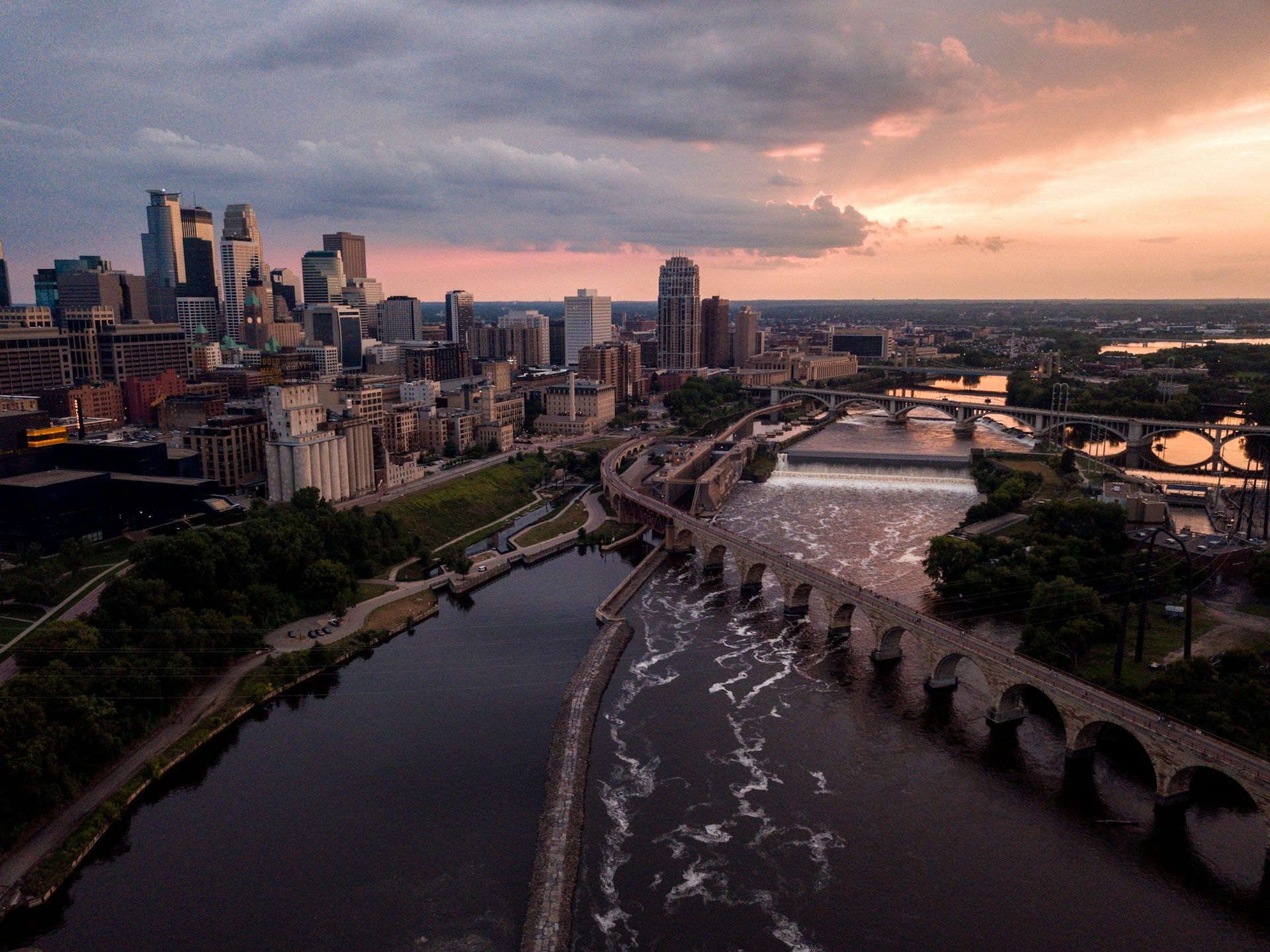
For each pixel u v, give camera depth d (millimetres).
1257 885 172750
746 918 164625
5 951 158625
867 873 176250
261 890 173000
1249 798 198125
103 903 170375
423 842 186500
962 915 165250
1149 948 157500
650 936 160375
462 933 161375
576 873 175375
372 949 158125
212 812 197875
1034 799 199000
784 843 185125
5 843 181625
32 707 195125
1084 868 177250
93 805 195375
